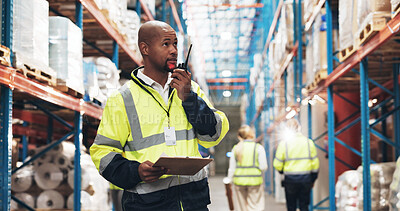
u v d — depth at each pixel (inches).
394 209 197.9
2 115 140.9
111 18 267.6
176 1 643.5
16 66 145.2
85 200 224.1
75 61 200.7
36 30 163.0
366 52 208.1
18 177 227.0
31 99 226.2
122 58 353.7
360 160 383.6
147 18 409.4
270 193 645.3
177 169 91.1
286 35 454.6
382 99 343.3
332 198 293.4
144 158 95.0
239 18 821.9
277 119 452.1
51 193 227.5
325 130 393.1
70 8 242.5
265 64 694.5
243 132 309.4
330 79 289.7
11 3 145.2
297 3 430.6
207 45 951.6
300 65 402.6
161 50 95.9
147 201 95.3
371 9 187.6
